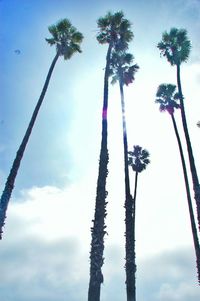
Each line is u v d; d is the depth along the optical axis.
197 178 23.67
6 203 17.20
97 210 16.75
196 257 25.03
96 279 15.09
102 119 20.52
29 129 19.91
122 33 28.36
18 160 18.52
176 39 31.23
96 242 15.88
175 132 31.66
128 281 21.44
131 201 24.05
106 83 22.88
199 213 22.67
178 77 28.98
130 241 22.59
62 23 27.69
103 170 18.11
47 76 23.44
